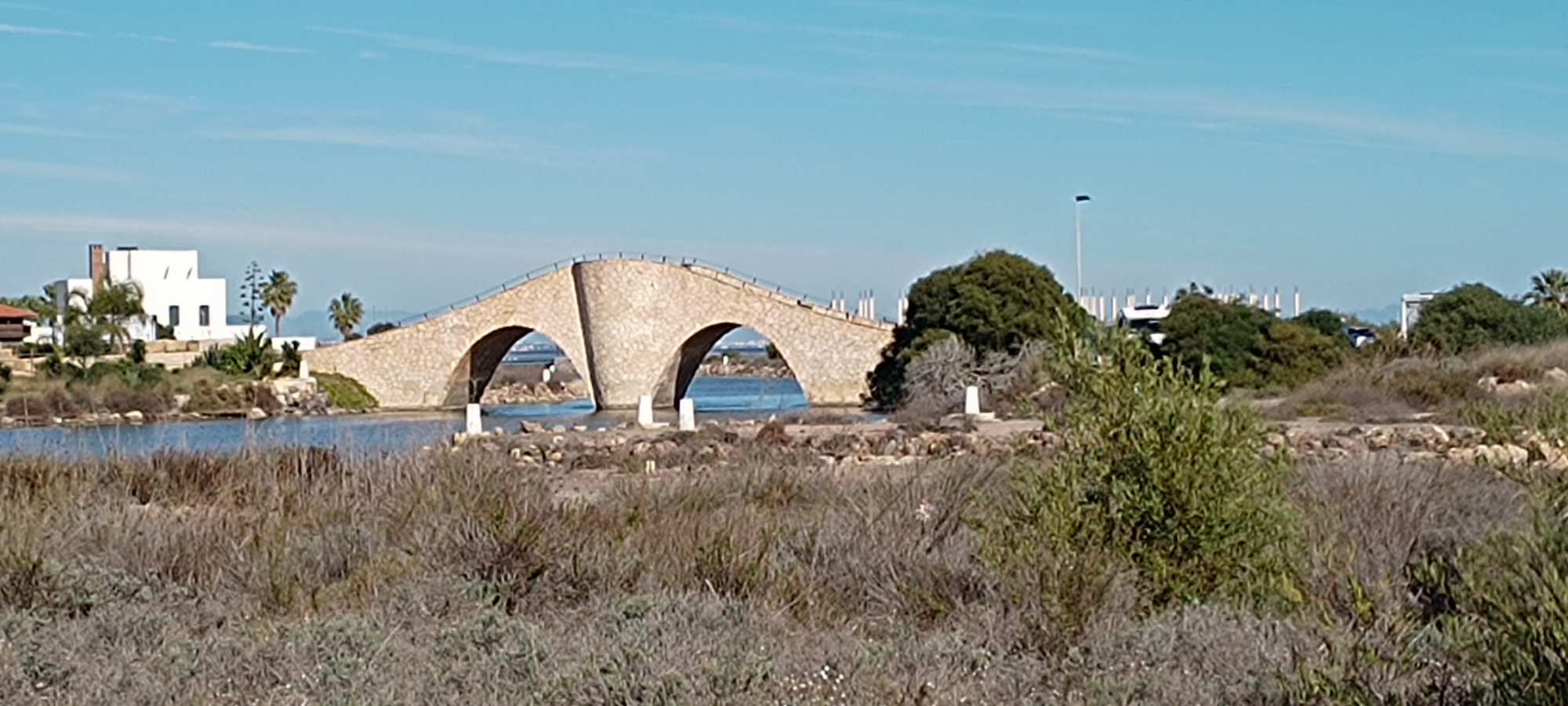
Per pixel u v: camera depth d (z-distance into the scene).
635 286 89.75
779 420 43.44
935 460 22.73
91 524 14.45
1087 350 11.59
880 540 12.94
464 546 12.49
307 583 12.12
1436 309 59.38
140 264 124.38
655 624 9.49
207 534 13.81
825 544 12.90
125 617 10.09
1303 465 16.59
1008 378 58.91
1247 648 8.77
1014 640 9.62
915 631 10.13
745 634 9.47
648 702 7.92
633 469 26.48
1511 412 21.00
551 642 9.23
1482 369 44.47
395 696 8.17
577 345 93.25
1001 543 10.98
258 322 143.38
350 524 14.41
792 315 85.50
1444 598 9.59
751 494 18.31
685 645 8.95
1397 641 8.27
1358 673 7.72
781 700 8.03
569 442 34.72
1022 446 14.76
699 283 88.88
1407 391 42.78
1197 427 10.98
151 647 9.41
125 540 13.54
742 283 87.62
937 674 8.50
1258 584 10.40
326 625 9.61
